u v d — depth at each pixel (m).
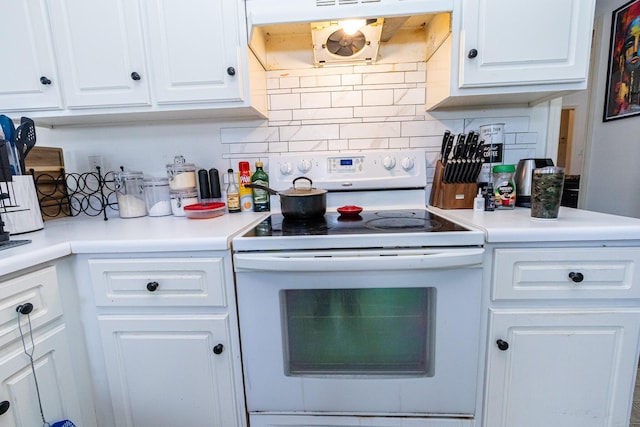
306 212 1.08
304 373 0.90
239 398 0.92
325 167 1.33
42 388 0.79
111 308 0.90
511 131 1.36
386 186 1.31
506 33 1.02
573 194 2.96
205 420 0.93
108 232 0.97
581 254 0.81
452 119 1.38
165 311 0.89
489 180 1.29
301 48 1.37
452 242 0.80
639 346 0.84
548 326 0.85
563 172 0.90
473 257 0.78
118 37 1.09
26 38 1.09
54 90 1.12
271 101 1.41
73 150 1.45
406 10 0.99
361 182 1.31
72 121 1.37
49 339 0.80
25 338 0.75
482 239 0.81
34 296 0.77
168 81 1.11
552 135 1.35
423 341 0.88
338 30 1.15
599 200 2.57
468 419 0.89
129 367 0.92
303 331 0.89
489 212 1.12
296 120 1.42
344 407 0.90
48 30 1.09
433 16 1.23
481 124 1.37
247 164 1.36
